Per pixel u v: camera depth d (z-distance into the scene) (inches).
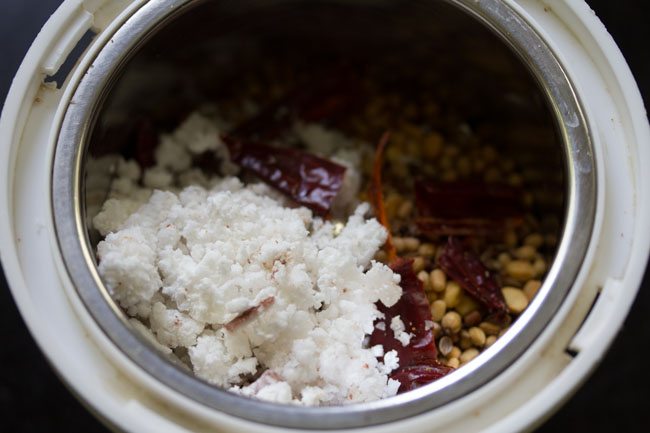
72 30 6.3
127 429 5.4
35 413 8.5
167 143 7.5
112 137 6.8
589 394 8.5
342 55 7.9
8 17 8.6
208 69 7.7
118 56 6.2
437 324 7.0
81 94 6.1
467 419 5.6
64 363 5.6
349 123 8.0
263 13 7.1
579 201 6.0
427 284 7.1
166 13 6.3
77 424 8.5
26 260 5.9
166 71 7.1
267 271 6.4
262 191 7.2
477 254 7.3
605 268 5.9
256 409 5.4
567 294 5.8
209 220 6.6
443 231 7.3
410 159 7.9
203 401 5.5
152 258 6.3
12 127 6.0
